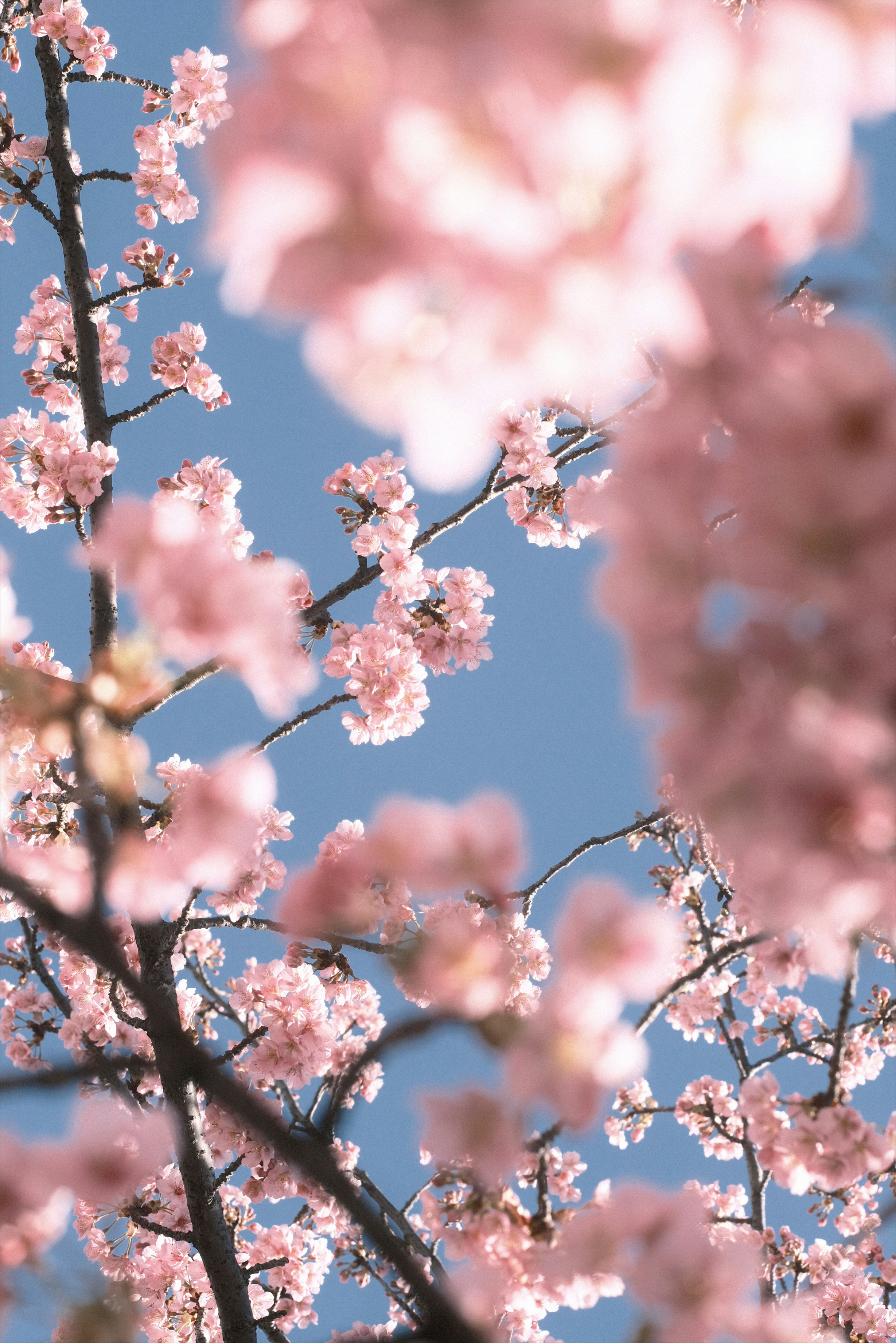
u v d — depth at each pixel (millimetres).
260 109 376
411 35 326
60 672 2373
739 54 343
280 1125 734
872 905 511
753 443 452
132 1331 685
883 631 481
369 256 382
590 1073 607
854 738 458
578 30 310
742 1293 764
